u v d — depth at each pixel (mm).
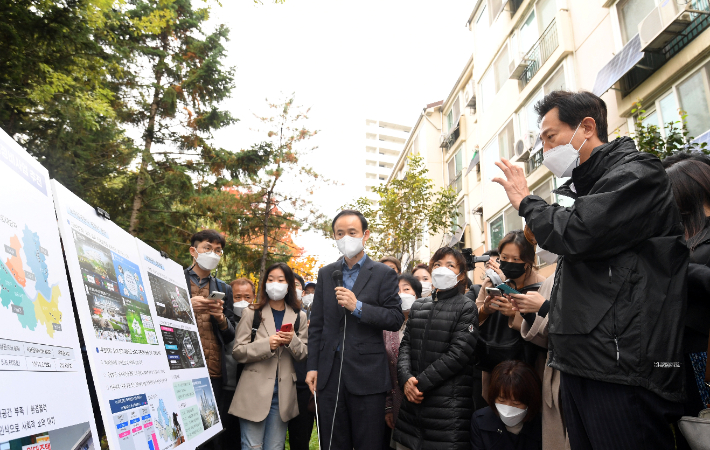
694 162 2279
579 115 1990
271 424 3816
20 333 1347
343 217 3553
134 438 1776
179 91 13992
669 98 8461
